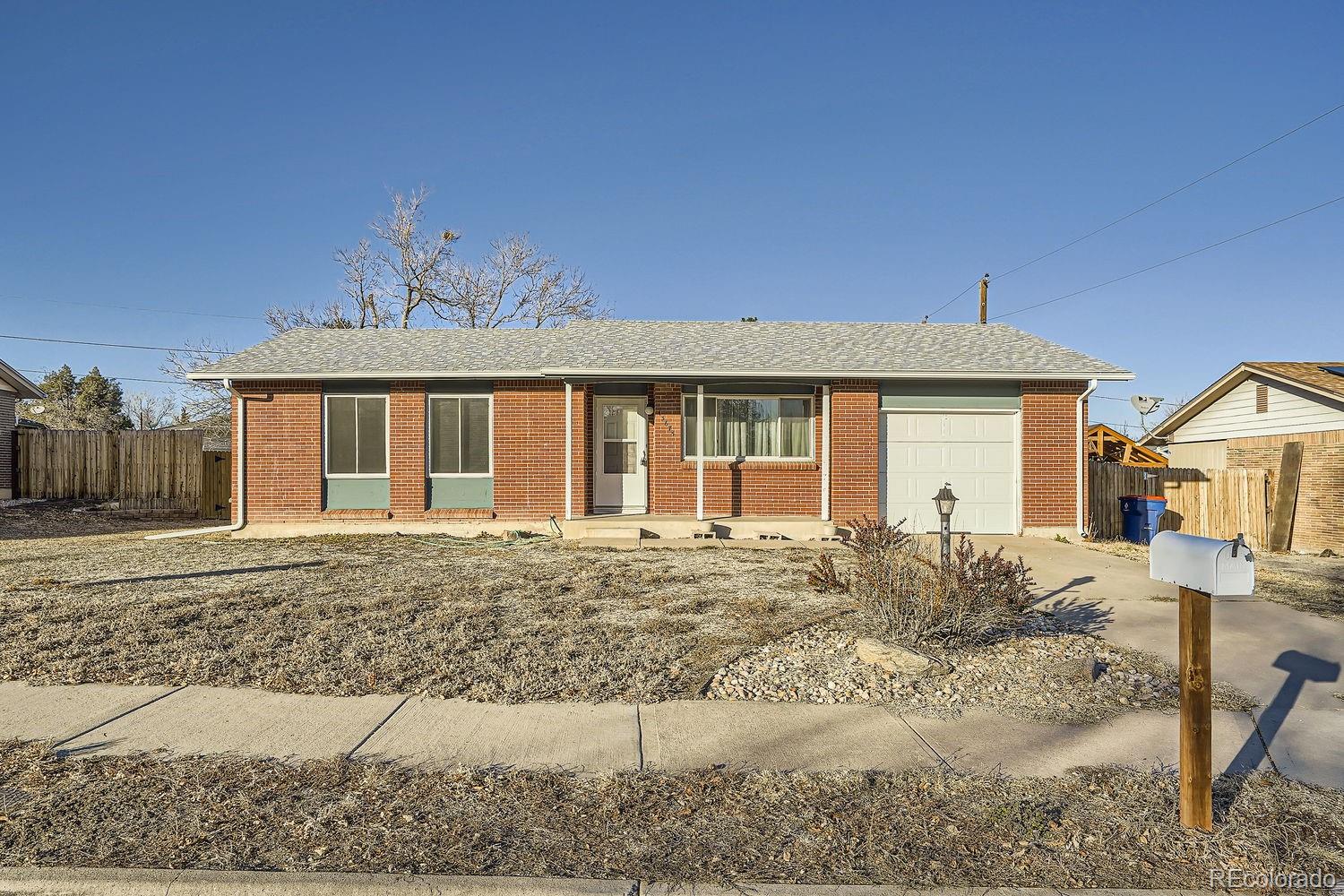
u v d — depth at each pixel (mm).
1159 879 3357
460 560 11289
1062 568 10828
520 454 14812
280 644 6758
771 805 3979
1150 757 4586
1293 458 14148
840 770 4379
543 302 35000
